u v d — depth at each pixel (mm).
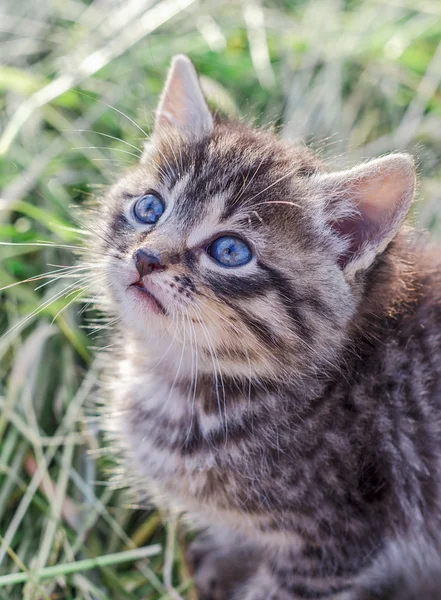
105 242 639
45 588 668
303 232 622
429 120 810
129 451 668
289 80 817
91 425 711
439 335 645
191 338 618
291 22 843
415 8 846
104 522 698
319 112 807
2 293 735
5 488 688
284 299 619
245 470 632
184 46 812
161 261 611
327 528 631
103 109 787
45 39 817
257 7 844
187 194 624
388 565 652
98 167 758
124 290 624
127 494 703
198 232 617
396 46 827
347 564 637
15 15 826
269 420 630
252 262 616
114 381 678
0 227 715
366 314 632
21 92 785
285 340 622
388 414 635
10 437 698
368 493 630
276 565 651
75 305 734
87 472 702
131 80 799
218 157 630
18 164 761
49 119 778
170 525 689
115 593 677
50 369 726
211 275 614
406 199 608
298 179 629
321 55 825
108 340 728
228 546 691
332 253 624
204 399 637
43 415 717
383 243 614
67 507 691
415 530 647
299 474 627
